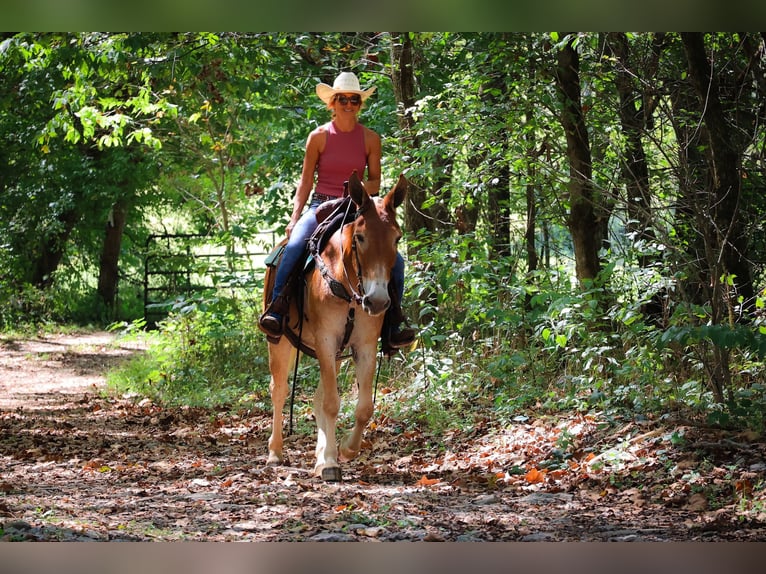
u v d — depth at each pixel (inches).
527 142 496.7
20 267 1156.5
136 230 1411.2
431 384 464.4
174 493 295.4
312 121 649.6
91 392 671.8
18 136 1009.5
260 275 643.5
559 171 500.7
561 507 269.6
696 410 361.7
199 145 895.1
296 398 541.3
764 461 289.7
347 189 309.9
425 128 502.3
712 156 410.9
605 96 502.3
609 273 428.8
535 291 490.6
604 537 234.1
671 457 305.6
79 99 663.1
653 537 231.6
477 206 598.5
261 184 720.3
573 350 436.1
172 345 674.2
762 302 382.6
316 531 239.3
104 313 1305.4
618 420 366.6
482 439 386.9
